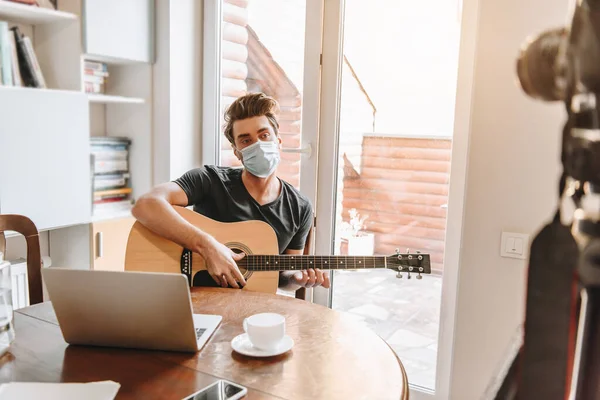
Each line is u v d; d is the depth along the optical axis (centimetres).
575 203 24
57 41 235
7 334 108
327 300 238
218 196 195
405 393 92
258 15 253
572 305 24
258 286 175
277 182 204
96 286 99
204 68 272
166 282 96
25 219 165
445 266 205
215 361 102
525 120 175
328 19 229
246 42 259
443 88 205
